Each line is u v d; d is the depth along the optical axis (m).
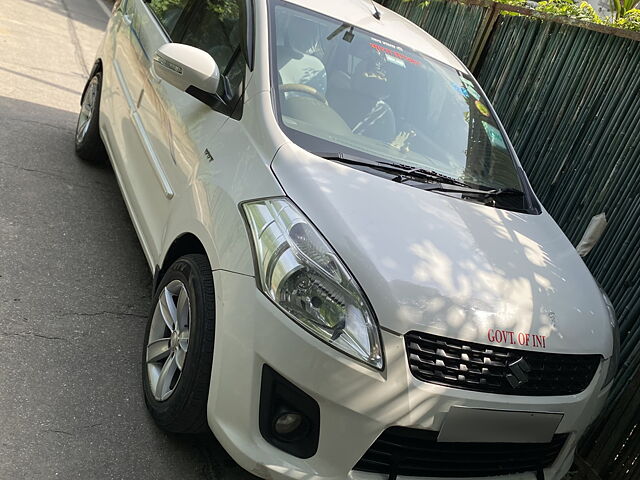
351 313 2.10
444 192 2.92
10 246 3.60
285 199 2.35
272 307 2.14
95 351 3.00
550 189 4.45
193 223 2.64
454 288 2.26
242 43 3.11
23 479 2.21
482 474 2.33
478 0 5.73
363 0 4.08
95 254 3.84
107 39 4.82
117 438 2.55
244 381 2.17
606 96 4.21
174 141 3.15
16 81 6.56
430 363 2.11
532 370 2.27
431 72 3.63
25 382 2.65
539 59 4.88
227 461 2.69
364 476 2.13
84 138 4.79
